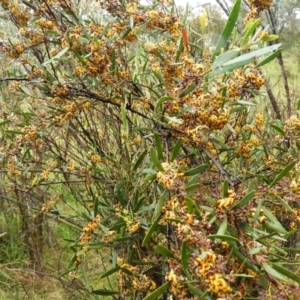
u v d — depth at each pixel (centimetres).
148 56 53
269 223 28
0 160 55
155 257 48
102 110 63
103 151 56
